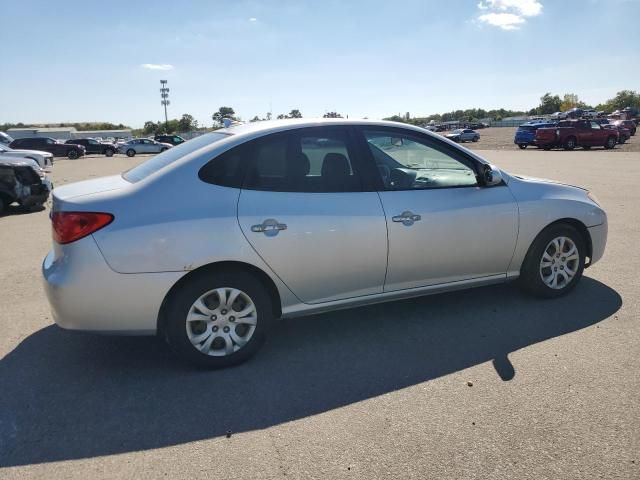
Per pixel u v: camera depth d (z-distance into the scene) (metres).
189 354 3.45
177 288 3.39
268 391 3.27
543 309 4.48
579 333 3.98
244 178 3.53
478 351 3.74
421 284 4.12
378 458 2.60
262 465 2.57
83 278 3.20
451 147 4.21
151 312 3.32
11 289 5.33
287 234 3.53
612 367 3.44
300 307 3.76
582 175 14.83
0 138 36.78
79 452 2.70
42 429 2.90
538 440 2.71
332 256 3.70
